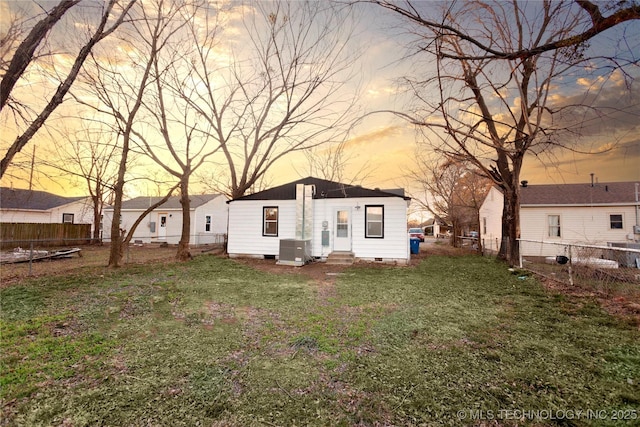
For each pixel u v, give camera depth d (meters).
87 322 4.32
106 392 2.55
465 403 2.43
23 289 6.34
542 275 8.17
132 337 3.79
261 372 2.93
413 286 7.08
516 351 3.41
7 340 3.62
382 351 3.42
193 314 4.77
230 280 7.73
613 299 5.55
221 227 23.94
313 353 3.37
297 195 12.44
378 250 11.75
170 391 2.59
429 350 3.44
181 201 12.27
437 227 41.47
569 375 2.87
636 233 13.96
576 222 15.00
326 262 11.55
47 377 2.78
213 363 3.11
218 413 2.30
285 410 2.34
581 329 4.12
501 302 5.59
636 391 2.58
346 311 5.01
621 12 3.26
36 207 19.97
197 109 12.73
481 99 10.16
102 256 13.87
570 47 4.83
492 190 18.58
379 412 2.32
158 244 21.98
